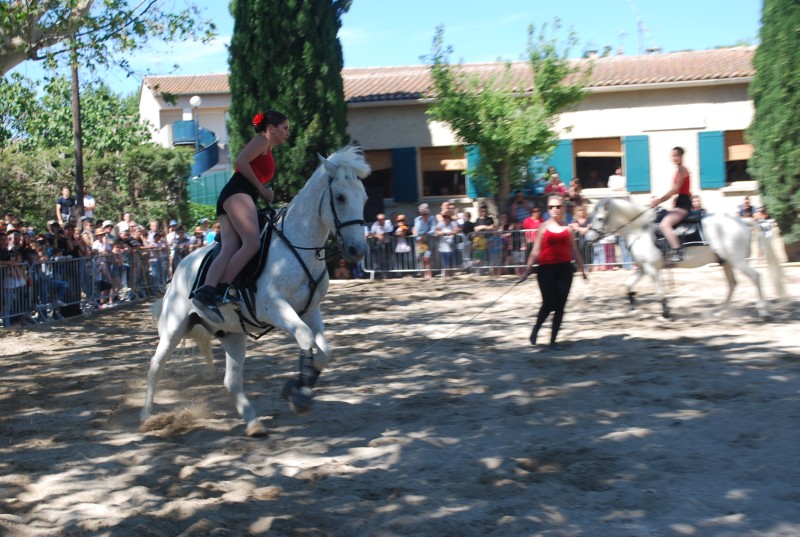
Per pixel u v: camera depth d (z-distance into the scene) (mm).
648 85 22219
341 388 8609
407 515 4953
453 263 19844
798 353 9242
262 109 20984
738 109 22266
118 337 12969
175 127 34938
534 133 20109
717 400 7328
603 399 7523
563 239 10156
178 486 5555
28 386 9305
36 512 5188
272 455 6320
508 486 5371
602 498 5051
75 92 23328
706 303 13688
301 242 6496
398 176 23672
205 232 20828
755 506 4828
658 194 22766
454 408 7535
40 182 26750
